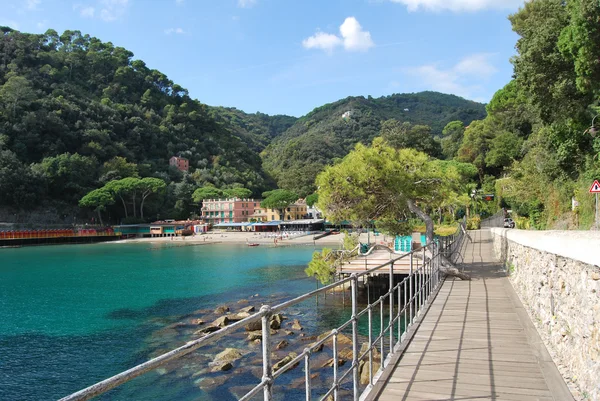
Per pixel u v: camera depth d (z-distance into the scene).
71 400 1.43
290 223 97.94
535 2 22.94
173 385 12.86
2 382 13.98
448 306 10.41
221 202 112.12
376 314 21.36
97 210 99.81
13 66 121.75
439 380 5.62
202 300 26.97
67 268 45.41
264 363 2.90
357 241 26.38
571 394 4.89
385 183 17.97
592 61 14.64
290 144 160.62
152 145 132.38
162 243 84.81
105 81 150.25
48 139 105.69
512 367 6.05
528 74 18.86
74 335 19.25
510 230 13.71
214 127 165.25
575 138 20.50
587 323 4.72
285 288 30.69
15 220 88.81
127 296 28.58
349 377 12.61
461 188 22.31
